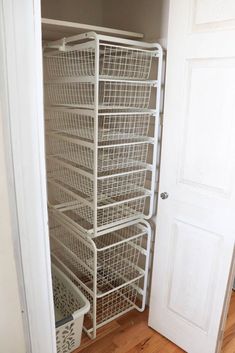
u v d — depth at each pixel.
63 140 1.77
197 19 1.31
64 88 1.74
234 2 1.18
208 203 1.44
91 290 1.83
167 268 1.72
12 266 0.78
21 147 0.73
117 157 1.78
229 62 1.25
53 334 0.94
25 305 0.86
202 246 1.51
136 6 1.75
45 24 1.36
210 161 1.40
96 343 1.80
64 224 1.87
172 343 1.81
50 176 1.94
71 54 1.60
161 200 1.67
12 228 0.77
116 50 1.58
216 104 1.32
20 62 0.68
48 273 0.87
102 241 2.18
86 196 1.76
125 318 2.01
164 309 1.80
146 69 1.72
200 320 1.61
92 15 1.96
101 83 1.75
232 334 1.87
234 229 1.37
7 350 0.85
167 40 1.51
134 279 1.92
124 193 1.77
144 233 1.86
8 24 0.65
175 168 1.55
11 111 0.70
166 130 1.55
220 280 1.47
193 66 1.37
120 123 1.82
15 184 0.75
